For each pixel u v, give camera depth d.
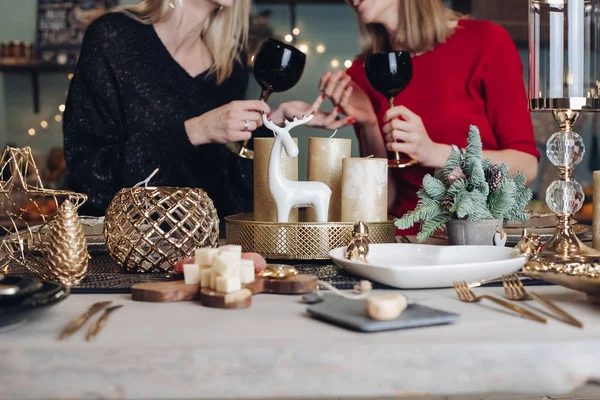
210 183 2.11
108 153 2.06
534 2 1.12
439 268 0.92
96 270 1.12
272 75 1.58
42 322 0.78
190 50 2.17
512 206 1.19
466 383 0.69
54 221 1.00
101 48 2.08
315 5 3.94
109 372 0.68
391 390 0.69
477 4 3.55
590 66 1.10
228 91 2.21
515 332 0.73
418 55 2.18
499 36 2.14
